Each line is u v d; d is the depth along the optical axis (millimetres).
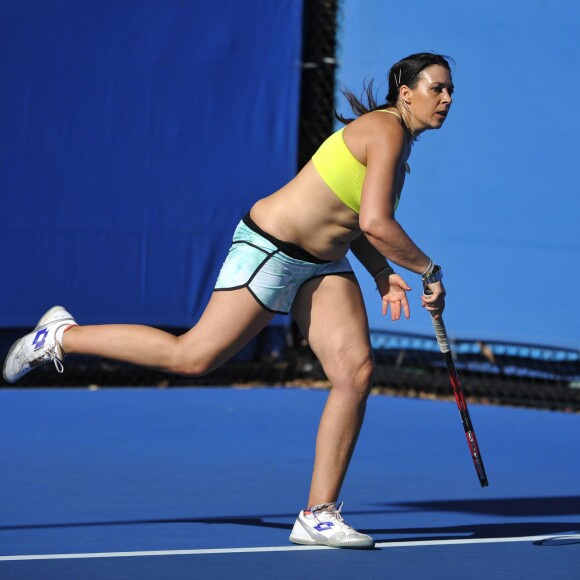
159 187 36812
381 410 34438
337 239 18453
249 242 18625
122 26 36344
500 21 35281
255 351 39281
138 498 22328
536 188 34938
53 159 36000
